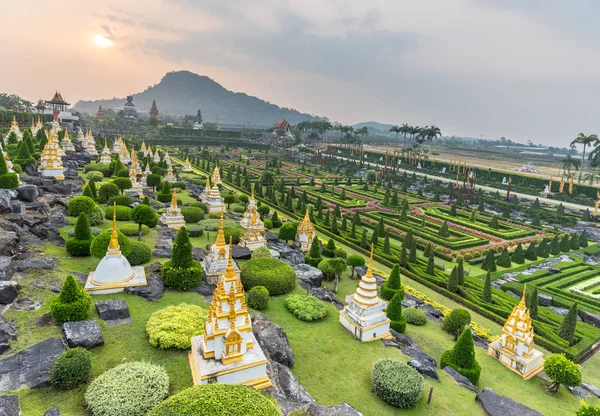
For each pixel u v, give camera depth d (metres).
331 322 31.45
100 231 38.34
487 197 99.50
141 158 98.50
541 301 43.47
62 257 32.19
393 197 86.69
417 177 131.25
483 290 41.19
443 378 25.97
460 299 41.75
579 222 82.81
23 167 56.84
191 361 21.25
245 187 90.94
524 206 93.00
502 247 61.53
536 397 26.81
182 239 30.70
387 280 41.16
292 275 35.81
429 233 65.62
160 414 15.02
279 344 24.38
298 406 19.67
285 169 132.38
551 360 27.77
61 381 18.03
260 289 31.62
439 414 22.16
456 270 42.94
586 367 33.16
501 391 26.92
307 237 50.72
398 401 21.94
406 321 34.28
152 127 198.88
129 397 17.34
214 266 33.88
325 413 18.70
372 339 29.44
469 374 26.78
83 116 199.12
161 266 32.78
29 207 38.69
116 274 28.39
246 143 188.00
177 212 49.16
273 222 59.97
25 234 32.88
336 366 25.41
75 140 101.00
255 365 20.41
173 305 28.02
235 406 15.55
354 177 124.94
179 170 102.44
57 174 56.41
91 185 51.00
